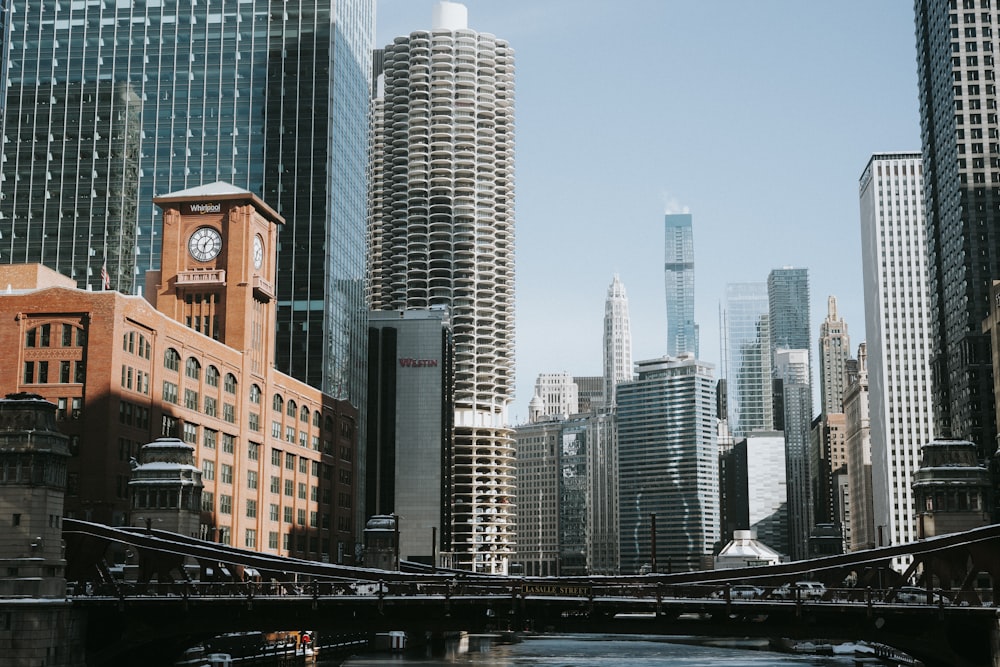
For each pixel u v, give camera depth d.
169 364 140.75
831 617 84.31
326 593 111.94
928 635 83.75
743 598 92.31
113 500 125.19
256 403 168.25
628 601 85.50
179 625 87.75
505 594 92.81
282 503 177.00
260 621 88.00
